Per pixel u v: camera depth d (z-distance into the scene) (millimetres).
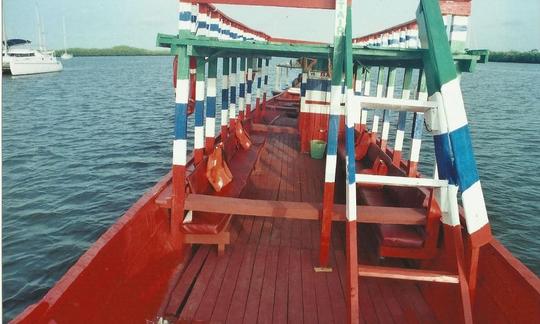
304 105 10086
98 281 3178
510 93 53000
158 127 23969
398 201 5684
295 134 12414
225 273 4715
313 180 8281
